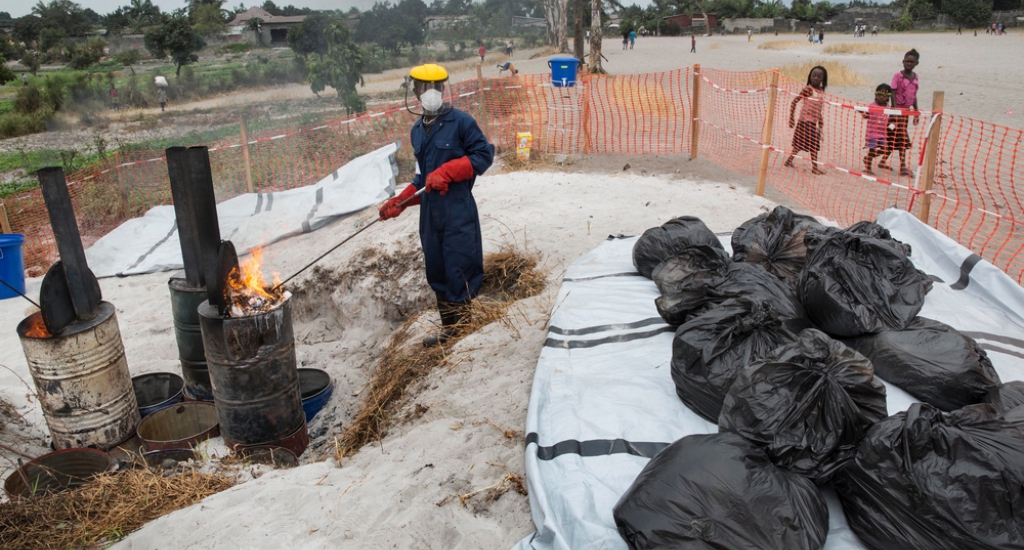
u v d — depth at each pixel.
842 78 20.00
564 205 7.47
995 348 3.58
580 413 3.24
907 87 9.46
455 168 4.56
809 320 3.70
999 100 15.72
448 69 36.75
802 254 4.37
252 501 3.21
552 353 3.89
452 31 66.19
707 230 4.86
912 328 3.34
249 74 38.94
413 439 3.71
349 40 15.66
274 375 4.07
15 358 5.91
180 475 3.68
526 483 3.13
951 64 25.95
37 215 11.48
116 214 10.98
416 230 6.94
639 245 4.88
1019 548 2.04
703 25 67.88
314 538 2.92
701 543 2.22
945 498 2.14
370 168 9.26
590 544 2.48
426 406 4.11
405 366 4.90
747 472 2.37
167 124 26.64
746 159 9.98
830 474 2.49
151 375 4.98
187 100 35.47
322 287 6.88
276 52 61.19
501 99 14.28
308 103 27.94
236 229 8.31
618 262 5.23
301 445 4.41
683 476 2.38
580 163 10.06
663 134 12.01
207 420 4.44
